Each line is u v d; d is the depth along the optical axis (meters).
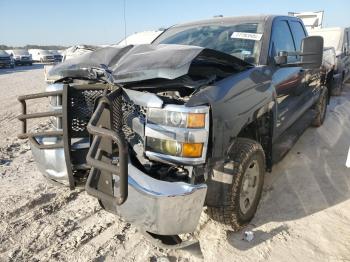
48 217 3.16
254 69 2.93
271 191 3.62
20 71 23.70
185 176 2.32
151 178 2.17
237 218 2.75
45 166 2.71
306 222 3.04
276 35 3.67
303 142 5.22
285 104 3.74
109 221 3.09
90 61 2.71
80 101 2.58
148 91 2.43
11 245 2.75
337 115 6.95
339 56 8.16
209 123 2.21
